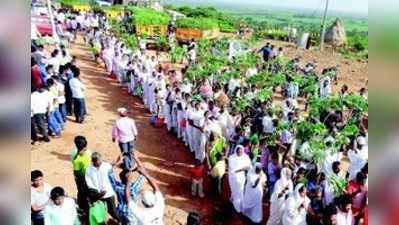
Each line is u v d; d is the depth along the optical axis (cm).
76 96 1444
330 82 2070
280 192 856
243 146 1014
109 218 890
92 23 3139
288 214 805
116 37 2531
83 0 4253
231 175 954
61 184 1025
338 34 3981
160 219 702
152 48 2920
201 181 1030
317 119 1266
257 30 4494
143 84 1756
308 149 999
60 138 1316
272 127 1199
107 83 2030
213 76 1783
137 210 686
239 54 2383
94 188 790
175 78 1719
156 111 1593
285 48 3622
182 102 1397
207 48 2539
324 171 995
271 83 1830
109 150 1267
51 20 2409
